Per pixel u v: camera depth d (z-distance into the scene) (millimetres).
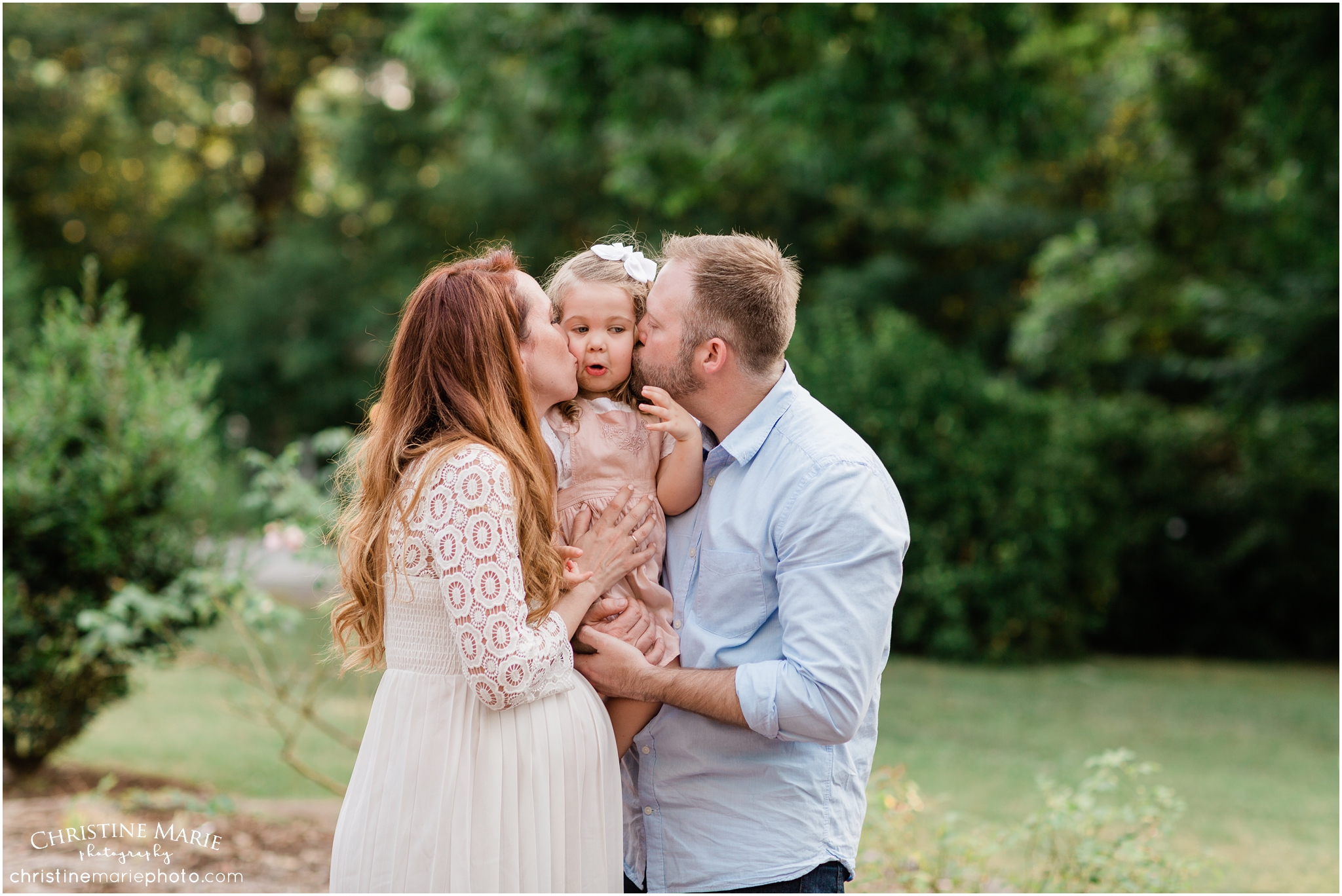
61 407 5453
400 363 2045
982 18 8828
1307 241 9914
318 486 5105
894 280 16578
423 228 18875
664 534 2244
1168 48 9461
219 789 5465
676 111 10758
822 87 9023
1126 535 10953
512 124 15148
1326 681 9797
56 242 19500
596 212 17406
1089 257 12742
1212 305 11875
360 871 1940
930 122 9703
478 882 1907
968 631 9789
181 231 20516
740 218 16797
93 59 19234
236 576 5254
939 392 9953
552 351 2166
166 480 5539
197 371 5953
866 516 1975
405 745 1940
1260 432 11586
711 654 2078
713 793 2076
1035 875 3861
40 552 5312
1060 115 10281
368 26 20969
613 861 2078
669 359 2139
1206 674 9984
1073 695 8422
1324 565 11359
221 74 20203
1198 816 5199
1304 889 4164
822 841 2068
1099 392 15398
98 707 5664
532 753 1959
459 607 1848
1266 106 8484
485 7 9617
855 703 1924
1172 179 10734
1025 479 9828
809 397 2182
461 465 1893
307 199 23031
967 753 6359
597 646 2078
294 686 5918
